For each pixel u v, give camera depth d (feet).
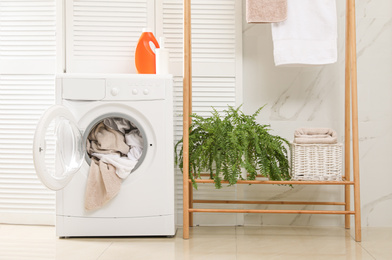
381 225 8.55
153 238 7.52
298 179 7.55
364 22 8.54
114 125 7.79
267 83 8.67
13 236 7.70
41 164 6.46
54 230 8.16
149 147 7.50
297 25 7.77
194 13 8.60
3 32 8.75
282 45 7.76
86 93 7.45
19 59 8.73
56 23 8.59
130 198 7.44
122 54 8.67
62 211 7.43
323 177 7.54
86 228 7.45
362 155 8.55
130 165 7.41
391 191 8.54
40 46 8.73
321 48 7.75
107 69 8.65
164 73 8.02
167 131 7.51
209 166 7.72
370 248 6.93
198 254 6.57
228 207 8.64
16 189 8.61
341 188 8.59
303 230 8.20
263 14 7.74
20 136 8.67
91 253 6.60
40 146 6.46
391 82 8.54
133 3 8.66
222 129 7.56
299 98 8.64
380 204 8.55
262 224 8.65
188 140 7.49
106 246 7.01
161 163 7.48
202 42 8.61
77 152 7.31
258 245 7.10
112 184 7.31
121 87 7.46
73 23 8.62
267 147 7.65
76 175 7.44
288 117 8.65
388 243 7.24
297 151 7.54
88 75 7.47
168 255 6.51
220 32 8.61
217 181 7.41
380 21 8.53
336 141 7.60
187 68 7.55
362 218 8.57
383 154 8.54
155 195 7.47
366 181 8.55
